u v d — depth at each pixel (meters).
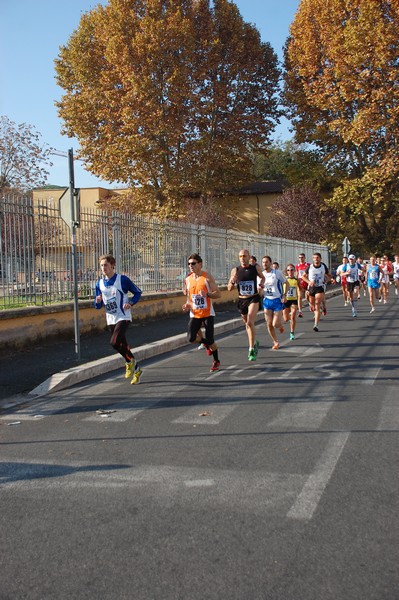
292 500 4.12
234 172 42.22
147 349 10.93
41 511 4.08
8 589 3.11
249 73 37.97
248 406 6.91
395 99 33.56
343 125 37.47
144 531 3.71
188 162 37.06
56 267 11.98
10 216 10.73
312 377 8.59
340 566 3.23
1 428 6.32
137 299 8.45
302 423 6.12
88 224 13.38
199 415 6.54
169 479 4.61
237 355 10.88
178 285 18.66
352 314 19.05
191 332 9.16
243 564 3.27
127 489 4.43
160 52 32.25
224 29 36.62
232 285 10.31
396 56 33.03
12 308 10.73
